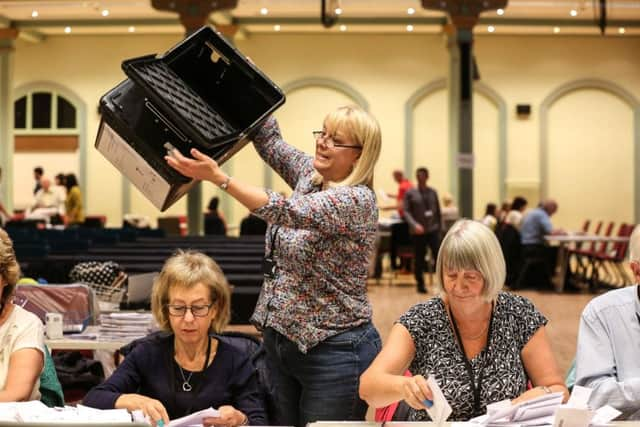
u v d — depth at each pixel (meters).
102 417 2.62
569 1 17.58
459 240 2.93
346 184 3.23
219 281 3.17
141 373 3.20
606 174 20.72
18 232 12.84
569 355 8.24
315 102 20.81
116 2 17.92
